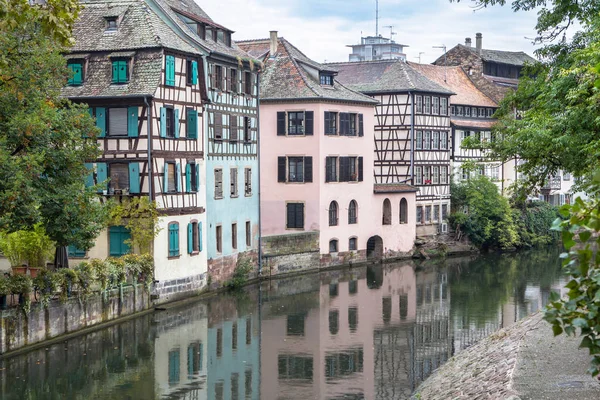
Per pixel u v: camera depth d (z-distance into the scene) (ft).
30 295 88.63
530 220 210.38
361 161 170.19
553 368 57.52
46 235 92.12
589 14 80.02
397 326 106.32
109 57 111.24
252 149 143.84
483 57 241.96
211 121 127.85
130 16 114.93
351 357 89.76
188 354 89.15
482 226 196.75
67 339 92.38
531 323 77.15
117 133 110.73
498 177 224.94
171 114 115.03
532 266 168.66
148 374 81.05
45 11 53.16
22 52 81.97
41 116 83.05
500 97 231.71
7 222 76.02
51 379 77.87
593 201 26.81
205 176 123.85
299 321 108.47
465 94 224.12
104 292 99.30
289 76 162.50
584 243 26.76
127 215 108.78
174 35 118.11
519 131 80.18
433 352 91.76
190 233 119.03
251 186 143.23
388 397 74.59
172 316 107.96
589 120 73.77
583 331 26.63
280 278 147.74
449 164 204.44
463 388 64.08
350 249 168.25
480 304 122.72
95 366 82.89
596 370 27.20
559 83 77.46
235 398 74.43
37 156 79.00
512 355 63.21
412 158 194.08
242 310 115.03
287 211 161.68
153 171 109.81
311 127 159.33
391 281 146.10
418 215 193.06
